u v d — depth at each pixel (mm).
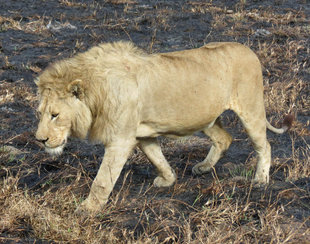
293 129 11695
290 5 22453
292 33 18672
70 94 7016
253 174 8953
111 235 6504
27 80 14359
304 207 7574
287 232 6621
